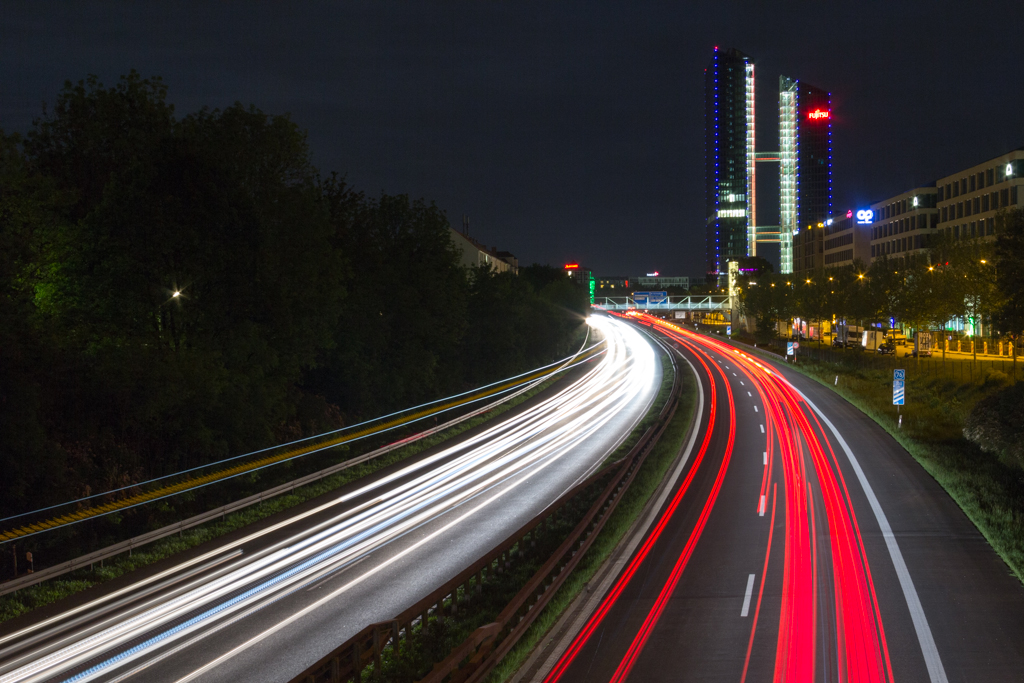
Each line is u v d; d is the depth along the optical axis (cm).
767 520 2477
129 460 2844
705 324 18075
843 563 2033
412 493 3177
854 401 5312
